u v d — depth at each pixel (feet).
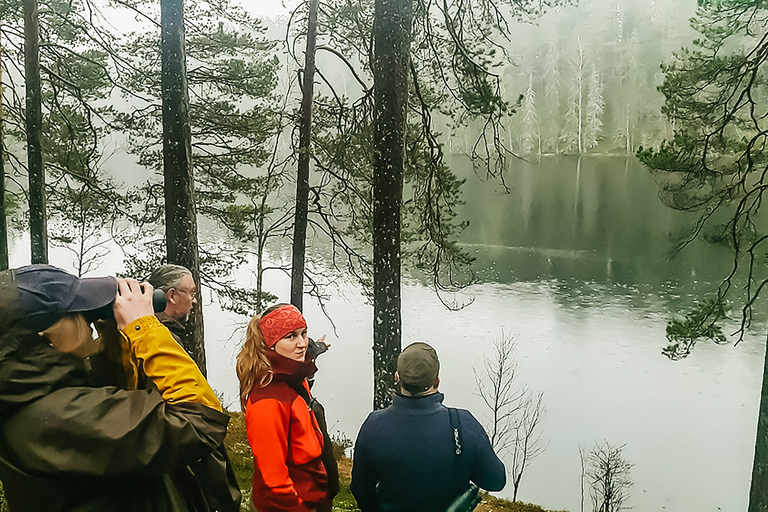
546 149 312.91
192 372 3.77
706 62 26.81
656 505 43.91
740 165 27.04
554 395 63.31
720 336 28.37
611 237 147.23
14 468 3.24
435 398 7.12
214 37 40.27
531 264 124.26
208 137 42.78
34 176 34.99
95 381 3.71
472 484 7.17
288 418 7.40
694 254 123.24
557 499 45.03
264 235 45.09
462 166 244.63
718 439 53.26
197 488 4.28
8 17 35.45
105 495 3.44
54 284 3.38
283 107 43.06
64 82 36.27
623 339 78.95
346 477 29.99
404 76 22.99
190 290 8.07
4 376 3.14
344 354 73.72
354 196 40.65
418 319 88.53
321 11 39.75
